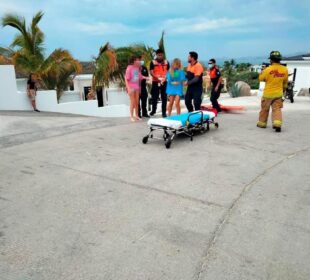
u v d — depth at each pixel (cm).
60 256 286
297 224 351
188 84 880
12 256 284
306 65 2197
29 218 352
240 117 1030
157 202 396
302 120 984
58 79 1614
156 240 313
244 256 292
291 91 1582
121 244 306
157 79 983
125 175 486
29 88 1193
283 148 652
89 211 370
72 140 693
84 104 1353
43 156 573
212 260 285
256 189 443
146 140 673
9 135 730
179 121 654
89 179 466
